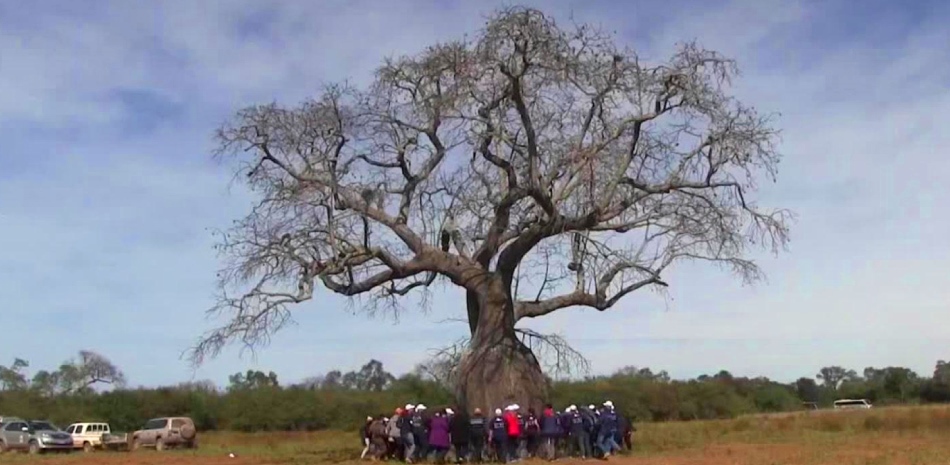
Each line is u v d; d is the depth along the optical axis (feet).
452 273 97.91
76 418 228.22
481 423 91.15
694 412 244.42
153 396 238.07
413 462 92.02
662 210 99.45
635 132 96.43
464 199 99.66
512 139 95.55
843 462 84.74
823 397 330.54
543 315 102.22
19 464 111.65
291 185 95.30
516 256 97.09
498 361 94.63
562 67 92.02
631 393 234.38
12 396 250.78
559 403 187.83
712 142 96.99
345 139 96.68
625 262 101.24
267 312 95.04
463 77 92.84
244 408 233.96
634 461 88.53
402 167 99.71
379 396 240.53
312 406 232.94
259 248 95.04
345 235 96.32
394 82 96.37
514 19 90.27
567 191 96.07
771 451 99.91
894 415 168.96
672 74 93.71
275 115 96.68
